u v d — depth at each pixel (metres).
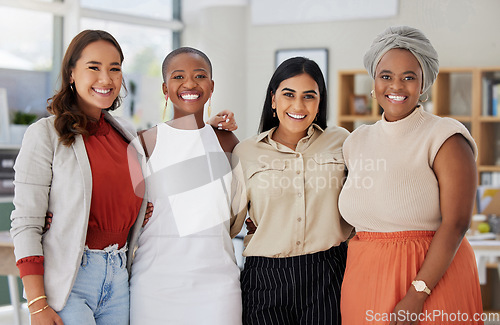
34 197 2.11
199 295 2.34
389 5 5.84
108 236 2.25
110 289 2.26
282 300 2.35
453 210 2.01
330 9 6.11
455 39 5.62
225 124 2.59
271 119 2.50
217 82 6.57
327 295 2.33
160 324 2.32
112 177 2.24
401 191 2.10
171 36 6.86
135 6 6.48
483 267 3.98
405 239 2.11
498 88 5.22
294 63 2.36
